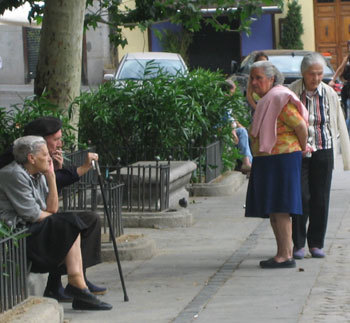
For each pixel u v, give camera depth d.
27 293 8.43
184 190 15.93
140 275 10.60
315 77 10.98
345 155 11.64
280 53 30.52
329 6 46.91
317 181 11.20
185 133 17.22
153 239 12.66
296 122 10.49
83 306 9.01
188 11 19.73
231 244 12.47
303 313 8.57
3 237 8.03
